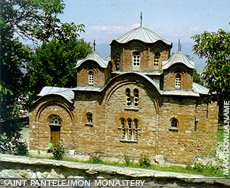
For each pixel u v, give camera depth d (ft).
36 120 129.29
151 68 126.72
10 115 70.33
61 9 112.16
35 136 129.59
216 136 125.80
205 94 126.52
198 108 126.31
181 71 115.44
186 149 115.24
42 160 40.88
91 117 124.26
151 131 118.11
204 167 97.45
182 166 112.47
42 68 179.32
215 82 138.72
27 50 102.47
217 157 87.92
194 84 131.54
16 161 40.96
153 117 117.60
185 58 117.08
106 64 125.49
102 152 123.03
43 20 111.75
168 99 115.85
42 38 114.32
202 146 115.65
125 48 127.65
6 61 77.15
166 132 116.67
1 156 42.14
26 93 101.86
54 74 183.52
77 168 39.47
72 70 182.50
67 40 123.44
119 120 120.98
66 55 183.73
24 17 99.40
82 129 125.08
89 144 124.36
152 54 126.52
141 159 114.32
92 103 123.34
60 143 127.85
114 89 120.47
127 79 118.52
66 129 127.13
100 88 123.24
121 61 128.98
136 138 119.85
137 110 118.83
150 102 117.60
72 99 128.88
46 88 144.25
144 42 125.59
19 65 90.07
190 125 114.83
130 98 119.55
